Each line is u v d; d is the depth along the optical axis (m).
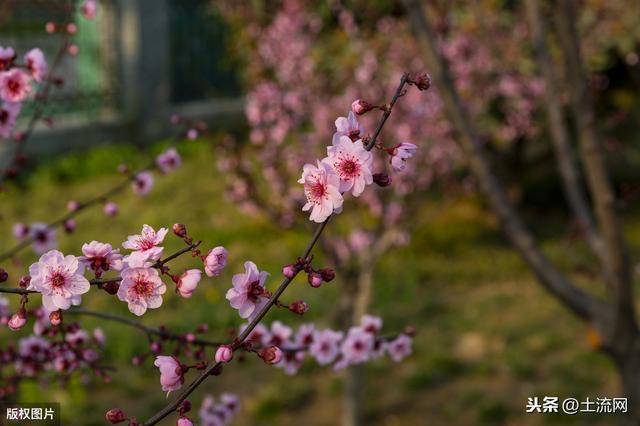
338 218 7.66
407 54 7.09
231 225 9.65
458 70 7.62
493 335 7.50
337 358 3.11
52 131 11.76
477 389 6.62
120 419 1.59
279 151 6.22
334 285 8.09
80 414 5.86
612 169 10.73
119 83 13.17
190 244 1.59
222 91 14.95
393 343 3.09
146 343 6.79
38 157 11.48
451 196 6.78
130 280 1.56
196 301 7.61
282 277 8.21
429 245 9.45
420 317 7.90
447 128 6.44
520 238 3.87
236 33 8.69
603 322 3.84
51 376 3.19
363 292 5.63
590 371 6.88
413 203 6.13
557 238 9.97
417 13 3.68
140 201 10.49
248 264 1.60
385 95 6.37
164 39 13.59
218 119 14.47
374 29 7.59
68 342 2.85
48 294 1.58
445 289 8.59
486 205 10.27
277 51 7.48
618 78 10.16
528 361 7.00
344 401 5.90
